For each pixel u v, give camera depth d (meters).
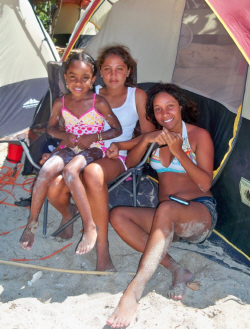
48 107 3.73
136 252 2.84
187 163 2.52
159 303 2.32
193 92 3.47
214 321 2.21
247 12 2.44
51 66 3.50
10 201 3.49
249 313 2.26
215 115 3.16
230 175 2.81
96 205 2.47
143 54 4.04
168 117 2.63
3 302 2.32
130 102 2.98
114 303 2.31
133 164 2.82
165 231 2.32
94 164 2.52
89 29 9.34
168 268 2.52
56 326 2.13
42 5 9.80
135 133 3.22
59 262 2.73
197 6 3.51
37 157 3.62
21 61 4.60
